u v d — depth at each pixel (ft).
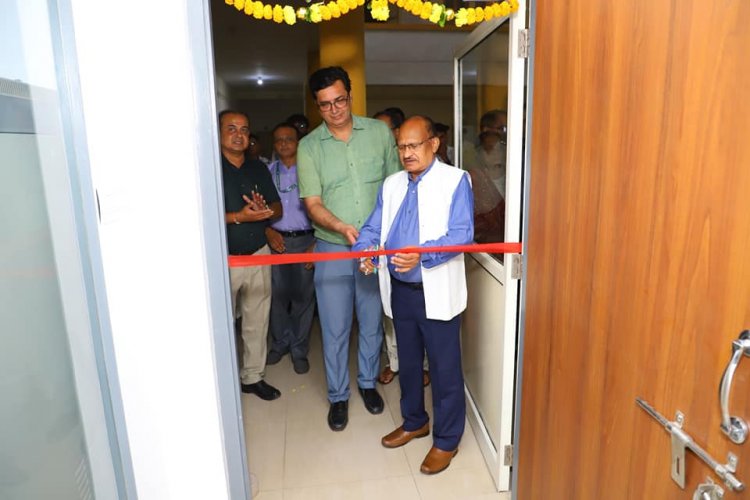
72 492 3.59
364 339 7.80
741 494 2.49
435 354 6.18
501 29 5.77
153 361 4.38
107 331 3.93
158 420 4.50
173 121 3.97
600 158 3.56
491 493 6.07
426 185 5.90
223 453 4.71
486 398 6.61
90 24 3.66
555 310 4.39
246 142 7.97
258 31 15.06
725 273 2.53
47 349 3.31
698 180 2.67
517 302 5.49
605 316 3.60
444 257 5.63
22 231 3.05
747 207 2.39
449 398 6.29
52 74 3.37
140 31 3.78
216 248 4.23
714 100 2.54
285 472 6.53
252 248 8.09
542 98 4.45
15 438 3.00
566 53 3.98
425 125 5.80
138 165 3.98
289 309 9.86
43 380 3.26
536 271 4.75
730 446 2.54
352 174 7.09
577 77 3.82
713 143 2.56
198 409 4.56
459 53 7.65
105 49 3.73
